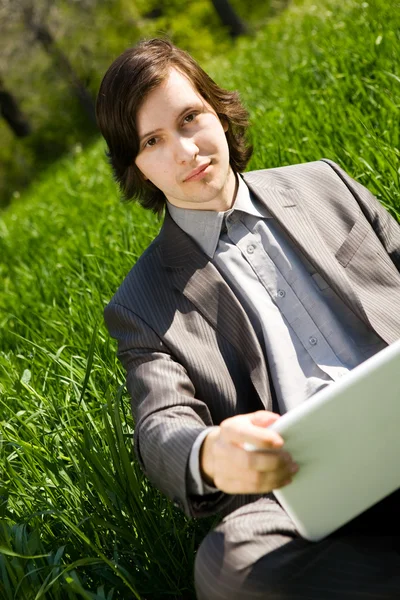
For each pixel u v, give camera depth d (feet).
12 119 99.09
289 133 15.87
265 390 6.64
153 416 6.41
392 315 6.86
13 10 90.38
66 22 91.20
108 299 13.06
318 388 6.58
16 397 10.30
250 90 24.68
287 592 5.49
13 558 7.46
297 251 7.07
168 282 7.13
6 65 94.94
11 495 8.64
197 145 6.91
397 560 5.65
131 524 7.97
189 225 7.15
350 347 6.79
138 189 7.75
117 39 91.71
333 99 16.42
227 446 5.27
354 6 24.54
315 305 6.89
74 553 8.02
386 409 5.22
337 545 5.69
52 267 18.95
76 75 94.94
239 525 5.94
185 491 5.84
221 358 6.81
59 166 48.75
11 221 37.70
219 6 77.92
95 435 8.81
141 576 7.81
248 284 7.00
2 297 19.71
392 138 12.96
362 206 7.43
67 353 11.87
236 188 7.27
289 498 5.40
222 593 5.67
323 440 5.18
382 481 5.49
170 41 7.24
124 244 15.21
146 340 6.95
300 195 7.32
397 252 7.32
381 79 15.92
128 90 6.93
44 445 8.96
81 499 8.20
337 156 12.83
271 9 71.56
